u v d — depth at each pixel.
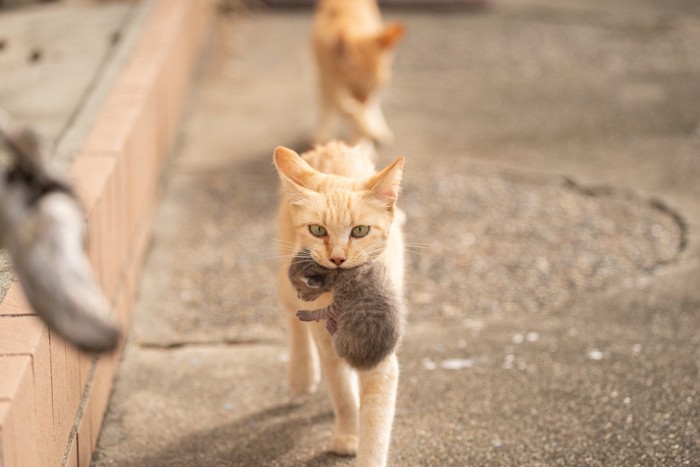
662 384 5.79
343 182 4.66
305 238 4.47
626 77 12.66
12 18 11.23
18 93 8.35
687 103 11.59
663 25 15.21
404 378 5.96
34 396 3.90
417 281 7.45
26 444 3.73
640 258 7.79
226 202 8.93
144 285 7.37
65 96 8.23
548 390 5.78
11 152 2.90
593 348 6.31
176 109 10.46
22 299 4.43
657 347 6.29
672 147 10.23
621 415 5.46
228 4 14.55
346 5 10.70
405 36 14.54
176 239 8.19
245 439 5.36
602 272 7.57
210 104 11.66
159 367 6.19
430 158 9.92
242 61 13.31
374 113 10.56
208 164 9.83
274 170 9.66
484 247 8.02
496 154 10.05
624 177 9.47
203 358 6.32
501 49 13.94
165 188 9.22
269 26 14.93
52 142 6.94
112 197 5.96
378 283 4.31
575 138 10.54
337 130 10.88
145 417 5.58
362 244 4.43
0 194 2.84
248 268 7.70
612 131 10.73
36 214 2.79
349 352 4.23
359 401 5.20
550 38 14.51
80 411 4.94
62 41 10.09
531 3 16.53
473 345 6.42
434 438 5.29
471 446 5.20
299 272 4.46
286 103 11.70
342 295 4.31
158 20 10.59
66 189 2.90
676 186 9.23
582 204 8.85
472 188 9.12
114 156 6.18
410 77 12.69
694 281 7.29
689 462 4.98
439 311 7.01
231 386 5.95
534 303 7.11
